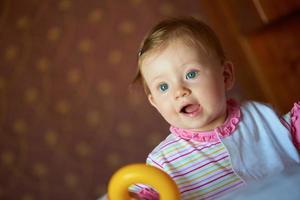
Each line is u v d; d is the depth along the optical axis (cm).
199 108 68
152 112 218
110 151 225
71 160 232
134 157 221
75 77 231
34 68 240
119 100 223
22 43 244
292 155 73
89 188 228
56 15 238
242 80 150
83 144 229
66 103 233
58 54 236
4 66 246
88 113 229
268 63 146
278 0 142
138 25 220
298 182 39
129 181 52
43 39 239
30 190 237
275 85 146
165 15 215
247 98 151
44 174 236
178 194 52
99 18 229
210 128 73
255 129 75
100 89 227
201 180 70
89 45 229
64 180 232
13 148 242
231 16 148
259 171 69
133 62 220
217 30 151
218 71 71
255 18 145
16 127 242
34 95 239
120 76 222
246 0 145
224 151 71
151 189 66
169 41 69
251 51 147
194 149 72
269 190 40
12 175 242
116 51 223
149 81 70
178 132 75
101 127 227
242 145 72
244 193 41
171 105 68
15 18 247
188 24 72
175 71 67
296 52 142
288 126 76
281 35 142
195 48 69
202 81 68
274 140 74
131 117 221
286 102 145
